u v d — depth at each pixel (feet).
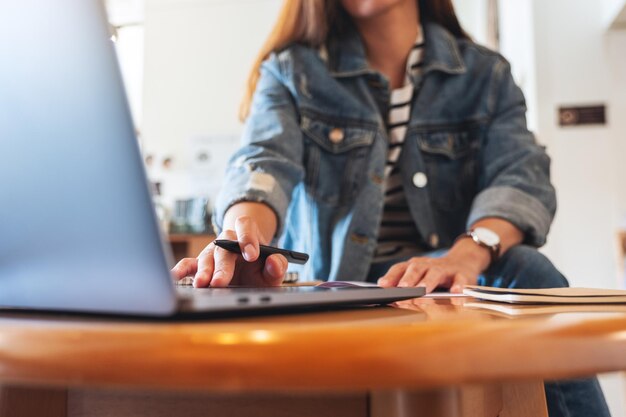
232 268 1.83
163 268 0.92
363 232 3.83
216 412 1.30
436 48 4.15
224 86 12.19
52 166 0.99
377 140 3.98
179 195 12.00
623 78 7.73
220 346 0.80
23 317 1.07
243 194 2.95
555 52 7.88
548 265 2.97
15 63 0.98
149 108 12.30
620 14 7.24
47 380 0.84
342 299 1.28
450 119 4.08
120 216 0.93
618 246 7.20
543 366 0.87
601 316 1.04
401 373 0.80
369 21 4.22
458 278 2.40
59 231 1.01
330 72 4.09
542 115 7.82
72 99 0.93
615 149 7.66
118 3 6.96
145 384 0.80
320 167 3.99
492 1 10.13
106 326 0.90
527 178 3.51
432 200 4.00
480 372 0.83
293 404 1.24
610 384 6.75
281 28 4.29
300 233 4.12
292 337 0.82
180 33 12.41
